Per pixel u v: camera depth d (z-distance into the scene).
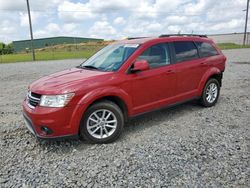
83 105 3.95
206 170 3.31
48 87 3.98
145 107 4.78
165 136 4.50
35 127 3.94
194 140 4.27
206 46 6.19
